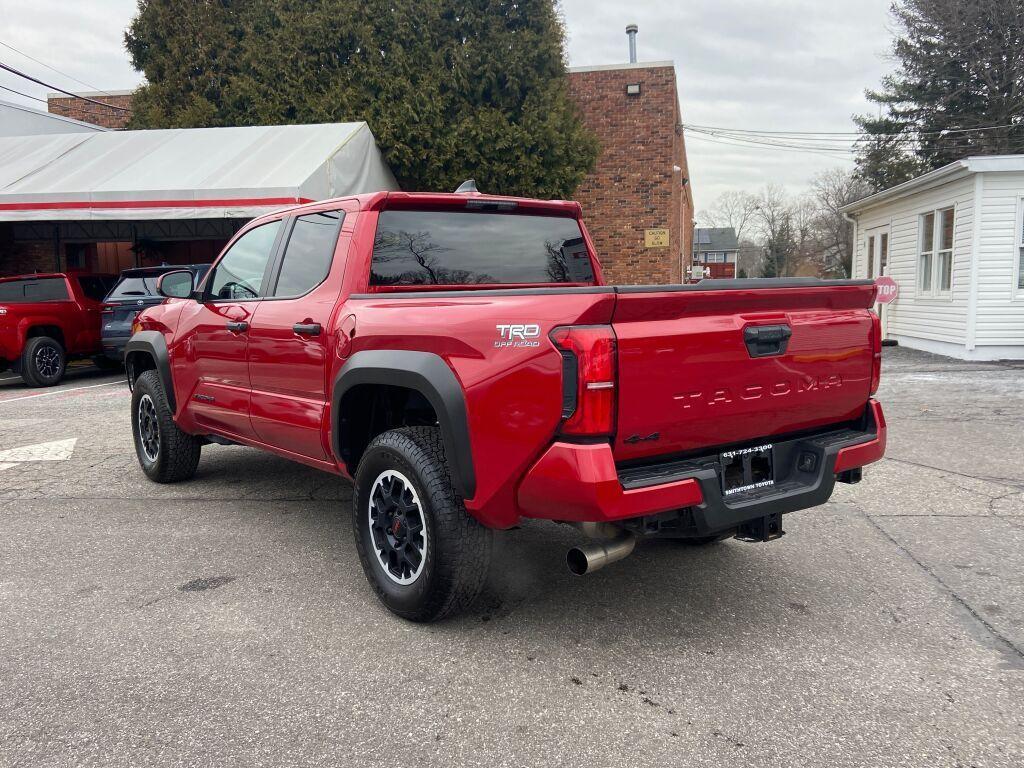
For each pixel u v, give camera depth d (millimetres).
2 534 4578
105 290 13625
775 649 3062
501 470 2814
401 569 3355
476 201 3982
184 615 3416
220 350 4621
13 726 2545
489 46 16047
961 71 31156
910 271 15008
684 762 2334
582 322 2598
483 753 2393
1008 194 12078
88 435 7703
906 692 2727
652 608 3463
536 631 3242
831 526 4590
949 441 6719
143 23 17844
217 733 2502
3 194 12539
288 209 4340
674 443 2814
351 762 2350
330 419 3623
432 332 3023
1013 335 12391
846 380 3348
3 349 11523
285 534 4551
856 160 34875
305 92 16516
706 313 2836
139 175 12922
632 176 18703
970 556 4062
